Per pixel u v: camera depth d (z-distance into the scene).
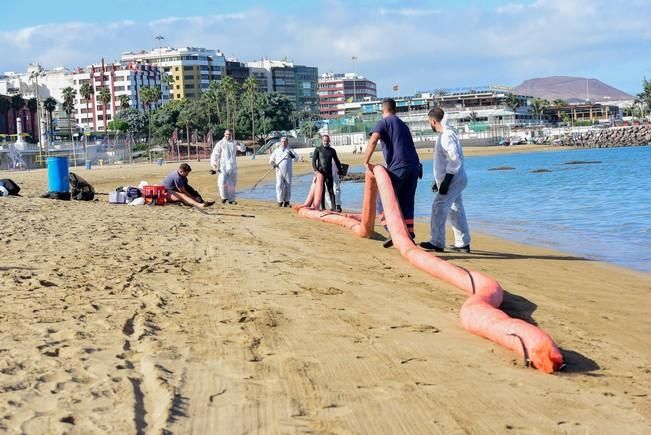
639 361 5.82
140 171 58.06
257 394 4.58
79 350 5.22
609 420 4.42
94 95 192.88
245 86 161.50
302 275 8.90
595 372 5.46
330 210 18.05
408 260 10.43
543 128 166.62
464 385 4.97
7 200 19.28
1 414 3.94
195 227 14.08
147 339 5.64
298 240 12.77
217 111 156.88
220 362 5.21
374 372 5.16
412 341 6.05
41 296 7.10
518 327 5.80
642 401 4.81
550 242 14.09
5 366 4.75
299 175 51.12
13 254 9.70
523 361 5.61
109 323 6.10
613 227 16.53
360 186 35.31
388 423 4.21
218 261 9.72
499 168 53.47
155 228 13.47
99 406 4.16
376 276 9.20
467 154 112.25
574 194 26.69
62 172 20.70
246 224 15.44
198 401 4.39
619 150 112.44
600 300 8.33
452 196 11.66
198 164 79.88
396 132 11.72
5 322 6.00
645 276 10.19
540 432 4.18
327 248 11.77
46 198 20.59
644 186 29.55
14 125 132.50
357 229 13.78
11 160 89.19
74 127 152.75
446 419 4.31
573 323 7.09
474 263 11.01
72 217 15.12
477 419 4.34
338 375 5.06
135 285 7.80
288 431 4.00
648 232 15.51
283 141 21.66
